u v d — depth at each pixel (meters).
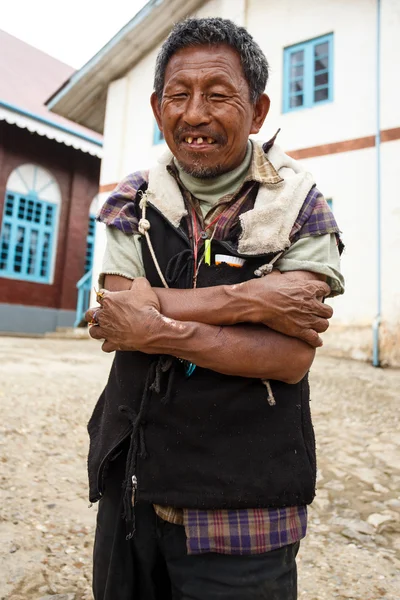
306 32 8.60
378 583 2.10
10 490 2.78
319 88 8.45
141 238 1.23
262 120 1.32
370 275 7.54
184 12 9.65
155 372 1.12
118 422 1.17
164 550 1.14
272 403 1.08
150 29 9.99
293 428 1.10
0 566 2.08
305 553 2.34
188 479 1.07
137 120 10.66
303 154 8.36
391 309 7.25
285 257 1.15
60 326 14.29
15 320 13.56
